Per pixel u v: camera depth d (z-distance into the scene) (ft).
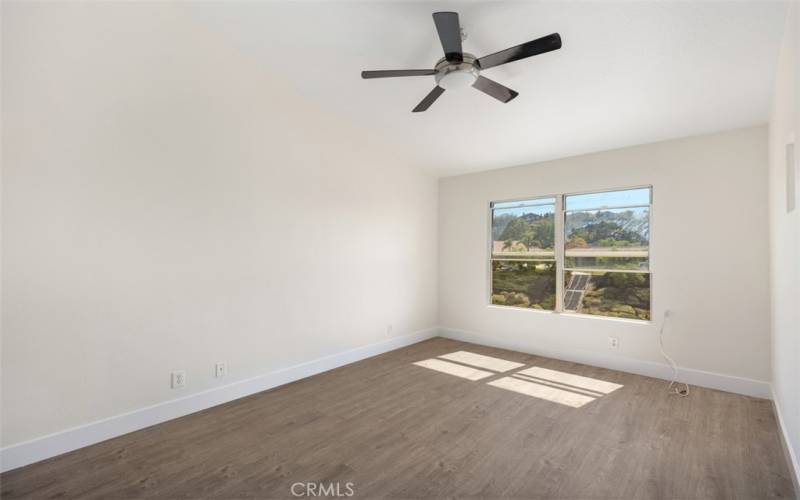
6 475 6.86
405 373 12.60
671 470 7.07
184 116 9.44
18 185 7.12
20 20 7.13
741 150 10.78
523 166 15.33
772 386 10.08
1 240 6.97
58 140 7.55
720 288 11.06
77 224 7.79
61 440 7.56
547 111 11.33
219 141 10.12
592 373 12.56
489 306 16.31
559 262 14.42
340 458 7.51
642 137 12.01
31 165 7.25
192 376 9.55
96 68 8.03
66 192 7.65
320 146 12.71
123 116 8.42
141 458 7.47
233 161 10.43
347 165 13.61
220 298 10.12
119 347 8.36
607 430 8.64
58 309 7.57
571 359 13.96
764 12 7.00
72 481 6.72
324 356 12.80
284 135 11.66
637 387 11.28
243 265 10.62
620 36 8.12
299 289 12.06
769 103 9.53
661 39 8.01
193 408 9.54
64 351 7.64
